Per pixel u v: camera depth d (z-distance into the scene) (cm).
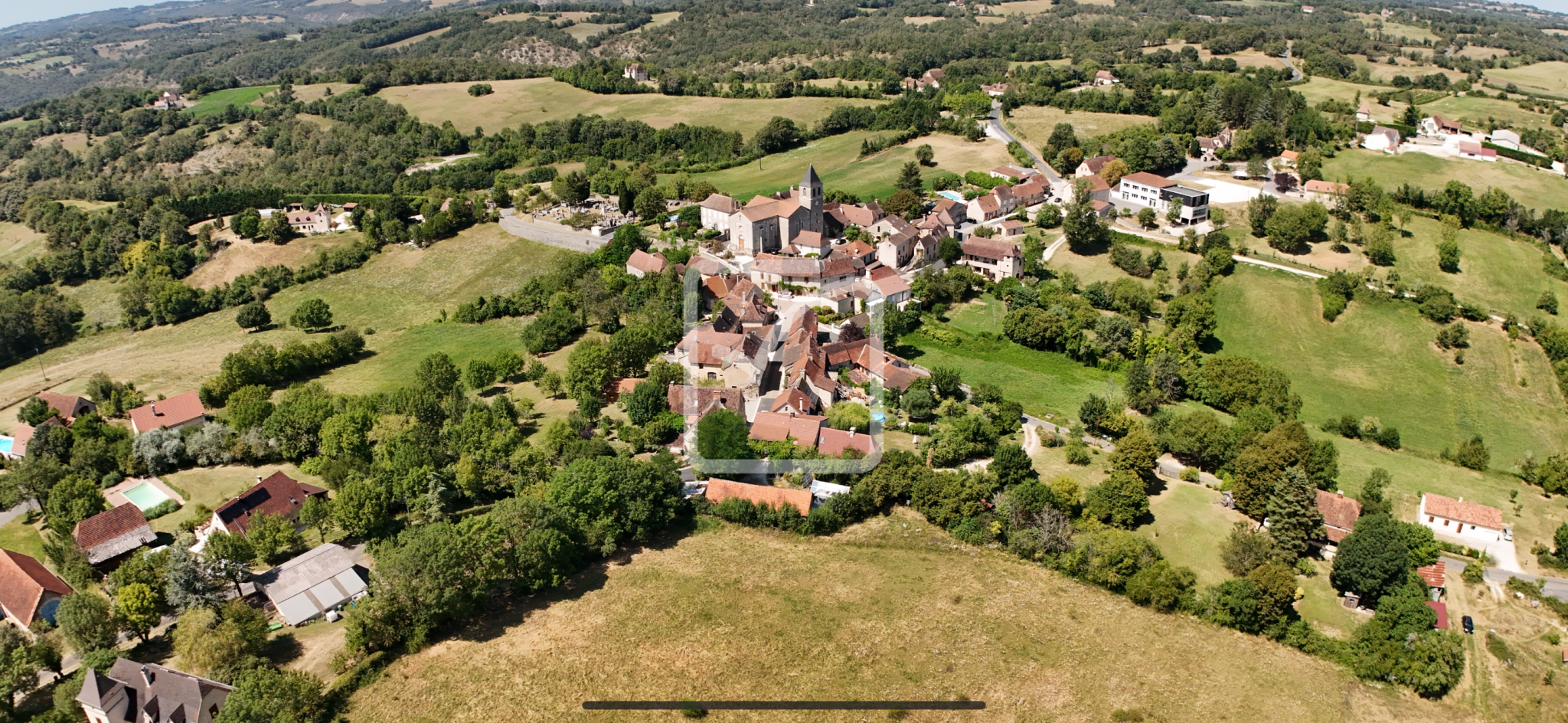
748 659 9038
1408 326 18262
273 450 13475
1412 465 13912
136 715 8181
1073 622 9806
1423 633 9525
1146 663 9219
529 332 17100
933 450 12862
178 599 9531
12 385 18438
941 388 14662
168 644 9538
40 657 9075
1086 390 15700
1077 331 16812
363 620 9094
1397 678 9256
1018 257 19450
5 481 13012
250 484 12838
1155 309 18662
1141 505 11531
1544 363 17238
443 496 11419
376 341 18662
